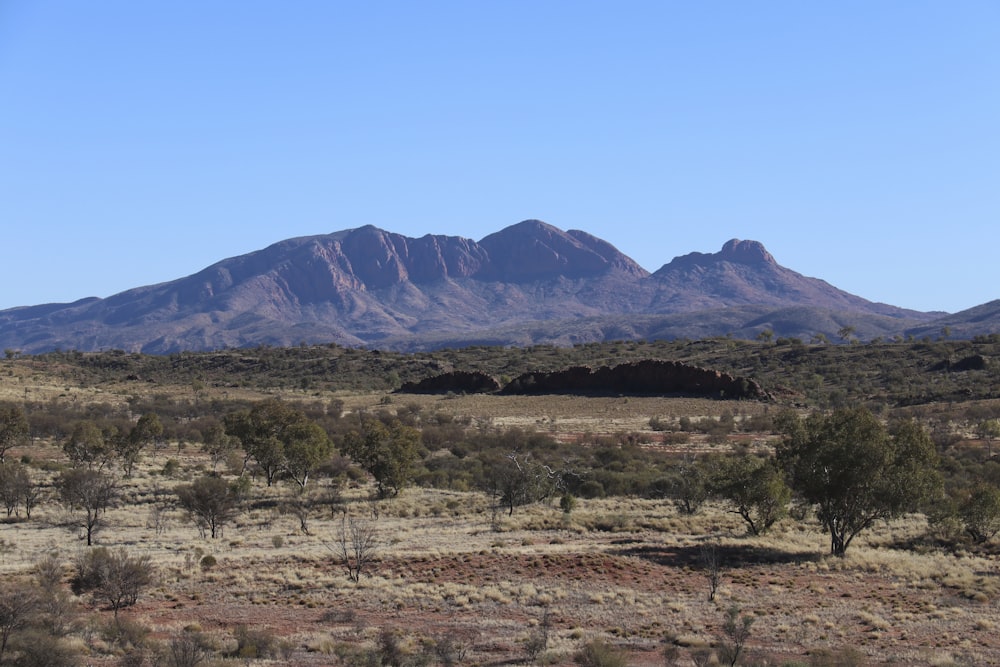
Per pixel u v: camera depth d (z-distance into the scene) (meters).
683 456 97.81
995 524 55.88
